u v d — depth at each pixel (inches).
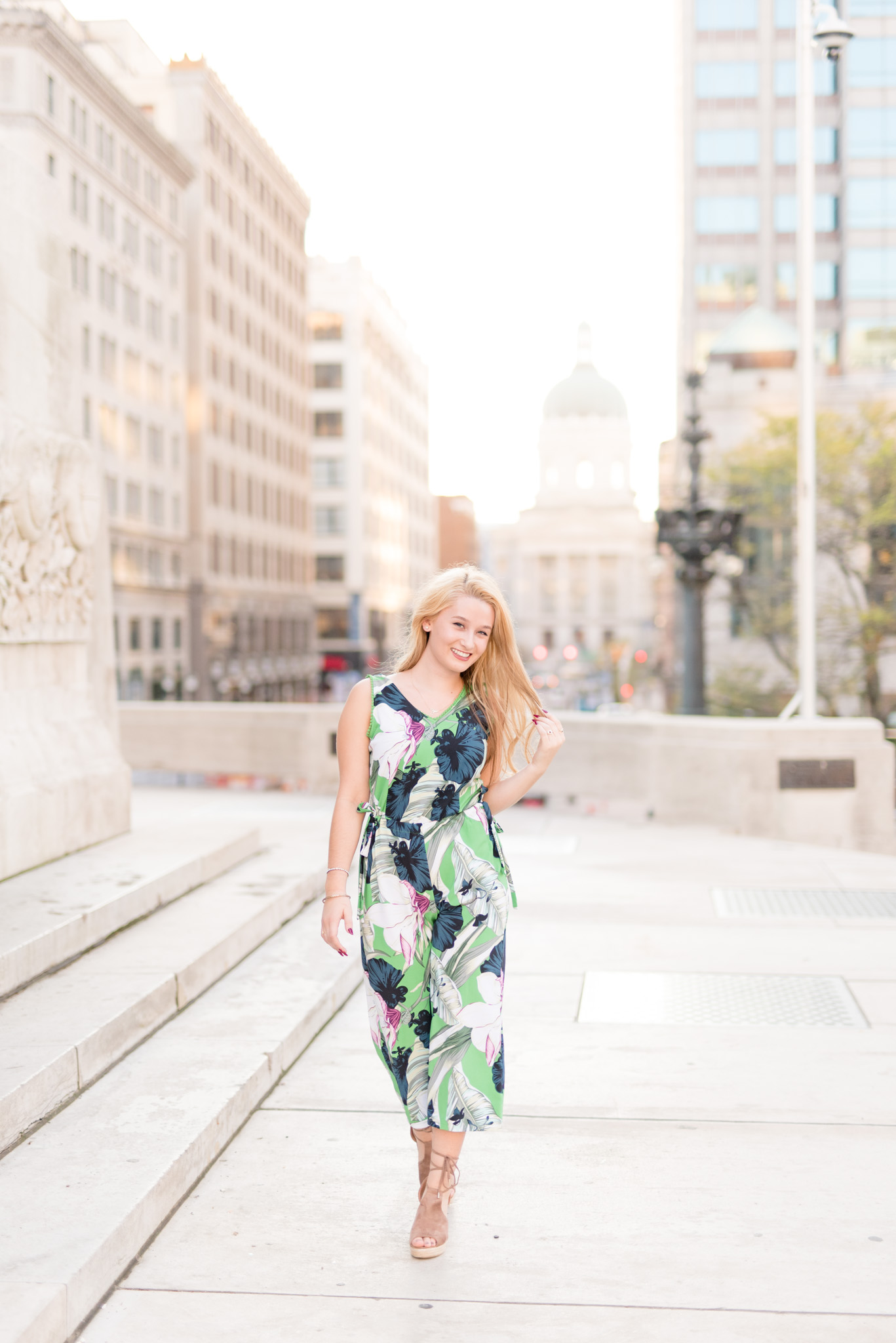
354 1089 171.2
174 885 238.8
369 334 3998.5
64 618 259.4
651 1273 120.3
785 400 1881.2
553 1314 112.9
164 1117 145.9
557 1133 157.0
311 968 213.9
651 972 235.3
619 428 6161.4
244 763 525.0
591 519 5698.8
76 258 1924.2
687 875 337.4
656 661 3385.8
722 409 1889.8
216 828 301.1
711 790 426.6
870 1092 171.5
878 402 1364.4
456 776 126.0
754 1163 147.4
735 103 2169.0
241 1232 128.8
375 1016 128.2
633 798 454.9
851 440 1304.1
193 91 2498.8
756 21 2161.7
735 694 1422.2
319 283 3836.1
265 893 246.5
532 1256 124.2
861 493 1315.2
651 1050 189.8
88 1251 112.8
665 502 1401.3
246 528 2881.4
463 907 124.5
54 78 1824.6
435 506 5659.5
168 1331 109.7
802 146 502.3
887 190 2092.8
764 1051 189.0
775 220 2172.7
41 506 238.2
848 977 231.3
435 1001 124.4
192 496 2549.2
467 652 128.0
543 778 487.2
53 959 187.6
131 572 2201.0
